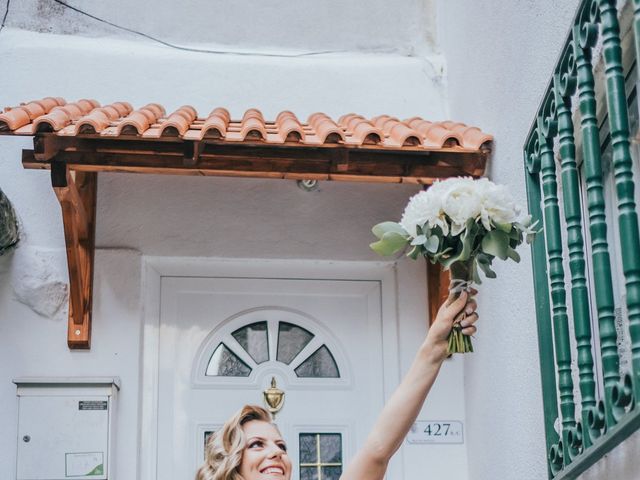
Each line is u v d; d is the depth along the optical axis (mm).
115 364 5148
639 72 3002
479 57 5164
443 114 5773
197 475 3592
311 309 5457
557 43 4027
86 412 4984
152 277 5344
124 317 5203
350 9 5918
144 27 5750
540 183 4090
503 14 4770
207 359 5344
